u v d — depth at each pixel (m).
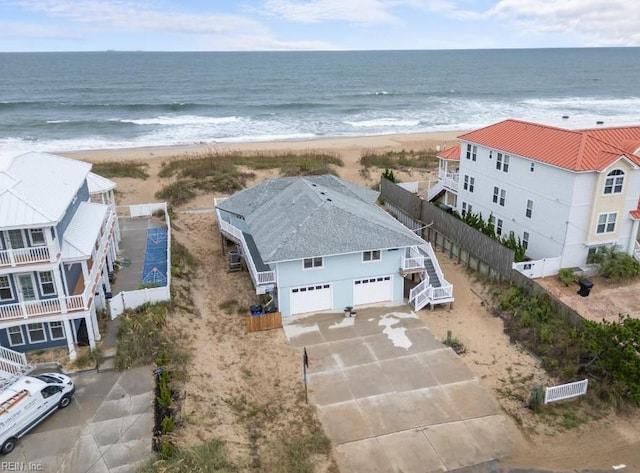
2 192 20.23
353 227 27.86
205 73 185.25
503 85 157.62
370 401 20.91
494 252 30.38
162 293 25.67
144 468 16.00
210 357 23.48
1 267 20.11
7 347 22.22
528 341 24.70
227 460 17.00
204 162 54.41
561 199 29.34
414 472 17.31
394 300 29.25
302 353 24.17
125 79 160.75
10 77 165.38
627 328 19.88
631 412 20.34
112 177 49.97
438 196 43.75
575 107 113.50
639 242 33.50
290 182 35.81
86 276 22.12
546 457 18.02
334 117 97.62
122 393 19.95
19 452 16.95
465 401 20.89
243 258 32.56
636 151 30.70
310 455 18.03
